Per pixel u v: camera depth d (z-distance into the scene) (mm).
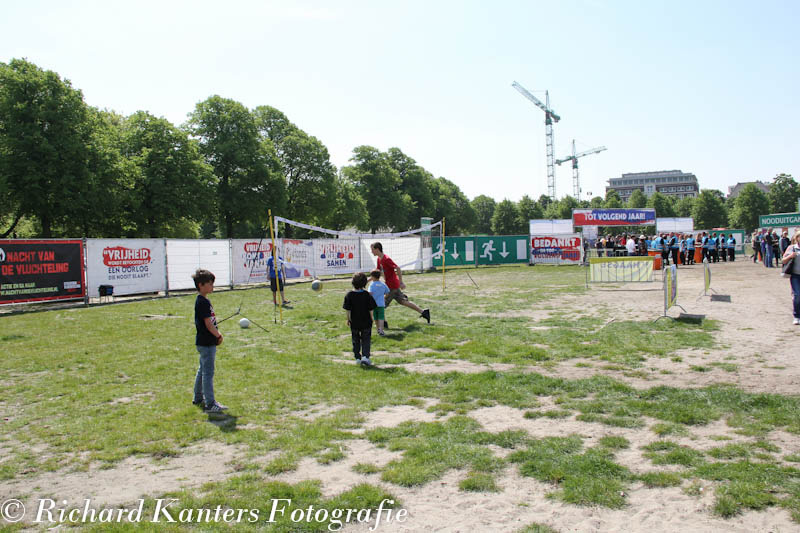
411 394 6488
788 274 10258
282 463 4449
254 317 13469
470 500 3768
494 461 4387
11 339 10766
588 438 4891
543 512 3570
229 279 24125
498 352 8656
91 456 4723
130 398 6539
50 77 26562
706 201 85000
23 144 25250
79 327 12320
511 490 3908
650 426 5160
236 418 5707
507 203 89688
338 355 8898
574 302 15242
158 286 21078
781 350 8086
